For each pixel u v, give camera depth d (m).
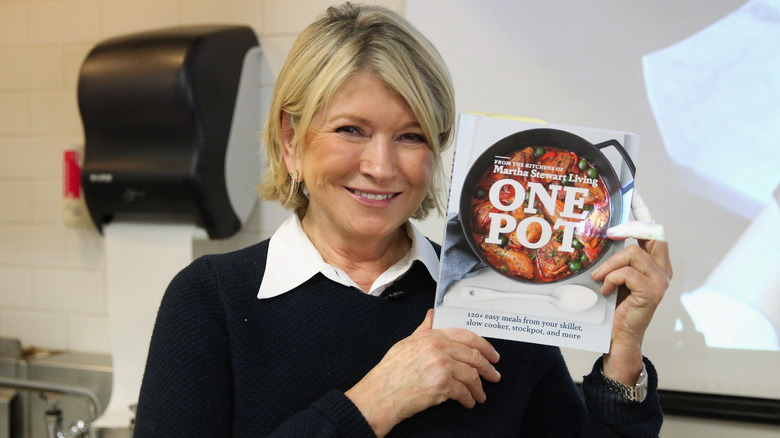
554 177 0.84
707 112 1.49
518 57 1.57
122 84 1.58
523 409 0.95
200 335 0.87
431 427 0.89
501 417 0.92
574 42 1.54
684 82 1.50
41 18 1.92
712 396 1.51
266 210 1.78
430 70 0.85
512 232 0.84
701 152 1.50
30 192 1.97
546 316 0.85
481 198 0.84
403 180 0.85
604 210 0.85
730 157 1.49
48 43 1.92
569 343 0.85
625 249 0.85
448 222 0.84
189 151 1.55
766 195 1.47
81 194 1.83
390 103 0.81
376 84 0.81
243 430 0.86
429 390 0.81
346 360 0.89
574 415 0.99
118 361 1.67
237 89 1.66
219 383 0.87
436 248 1.05
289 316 0.90
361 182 0.84
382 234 0.87
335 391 0.82
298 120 0.87
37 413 1.87
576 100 1.55
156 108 1.55
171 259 1.64
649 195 1.53
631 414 0.87
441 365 0.82
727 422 1.51
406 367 0.83
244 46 1.69
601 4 1.53
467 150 0.84
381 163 0.82
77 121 1.91
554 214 0.85
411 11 1.62
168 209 1.60
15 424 1.88
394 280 0.94
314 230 0.98
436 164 0.94
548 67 1.56
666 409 1.52
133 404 1.62
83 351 1.95
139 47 1.60
